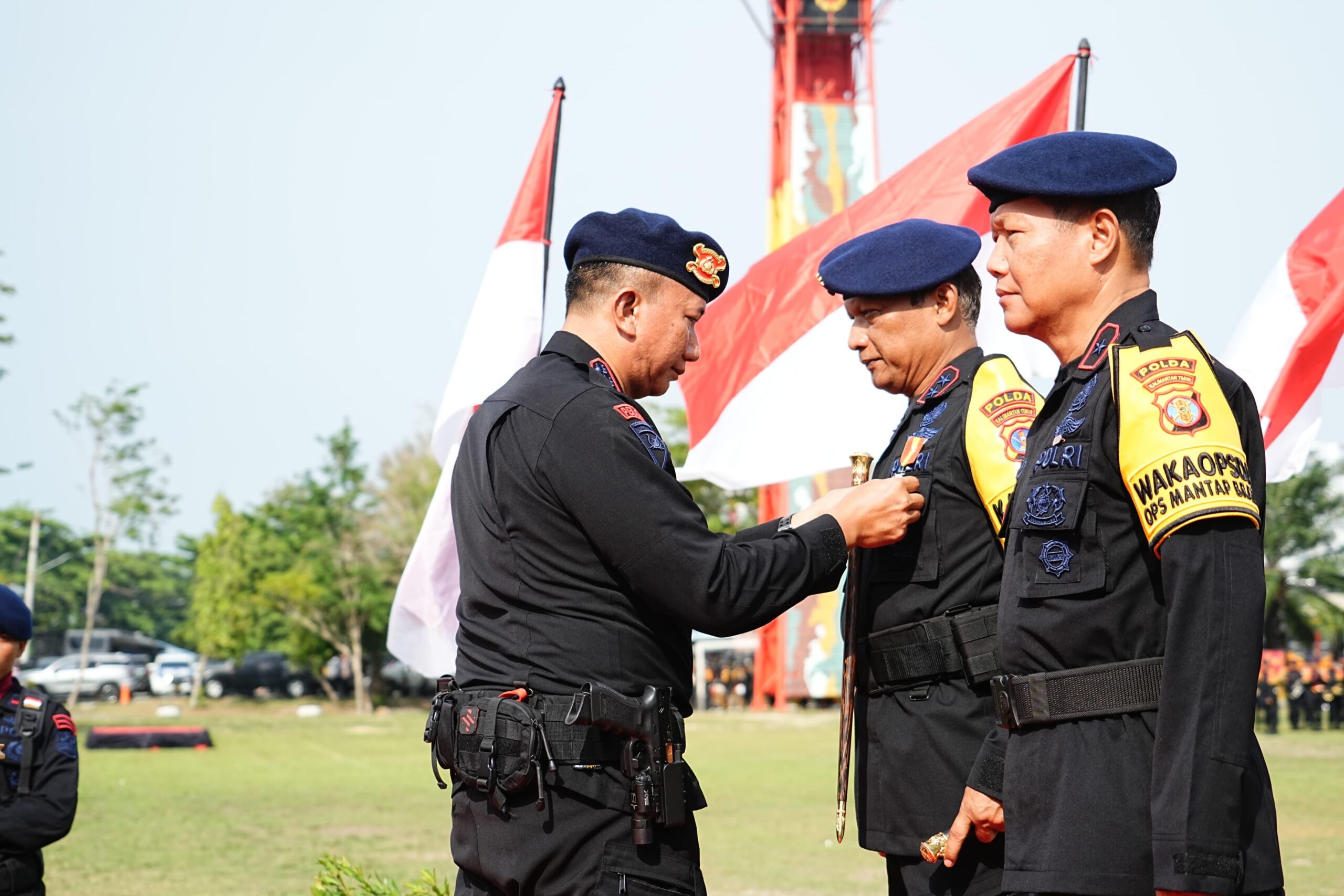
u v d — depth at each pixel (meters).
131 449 42.19
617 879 2.87
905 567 3.44
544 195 5.77
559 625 2.96
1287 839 11.70
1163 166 2.81
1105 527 2.67
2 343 29.81
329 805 15.23
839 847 11.81
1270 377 5.27
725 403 5.77
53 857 11.36
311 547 40.91
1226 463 2.52
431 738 3.10
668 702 2.96
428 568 5.50
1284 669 31.77
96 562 42.59
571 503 2.95
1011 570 2.84
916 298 3.63
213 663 48.28
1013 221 2.88
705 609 2.88
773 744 24.41
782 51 34.81
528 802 2.90
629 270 3.18
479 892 3.03
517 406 3.07
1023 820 2.74
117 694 45.38
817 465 5.60
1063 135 2.87
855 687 3.53
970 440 3.37
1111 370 2.67
